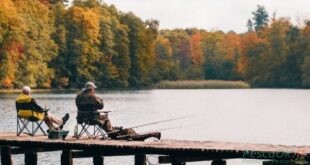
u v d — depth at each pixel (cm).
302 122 5162
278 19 15012
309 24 14762
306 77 14138
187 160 1909
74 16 11869
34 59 9944
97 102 2188
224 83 14862
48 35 10662
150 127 4550
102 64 12631
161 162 1909
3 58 9081
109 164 2512
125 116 5572
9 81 9194
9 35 9031
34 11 10406
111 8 13838
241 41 16312
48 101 7256
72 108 6097
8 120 4547
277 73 14900
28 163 2138
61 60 11494
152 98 9256
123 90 12738
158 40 17612
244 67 15725
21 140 2083
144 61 13962
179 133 4116
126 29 13350
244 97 10088
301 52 14425
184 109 6875
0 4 8975
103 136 2147
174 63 16075
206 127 4625
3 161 2114
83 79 11881
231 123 5047
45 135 2238
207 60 17662
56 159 2602
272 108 7206
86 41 11906
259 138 3888
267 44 15100
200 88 14750
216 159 1891
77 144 2000
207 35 18438
